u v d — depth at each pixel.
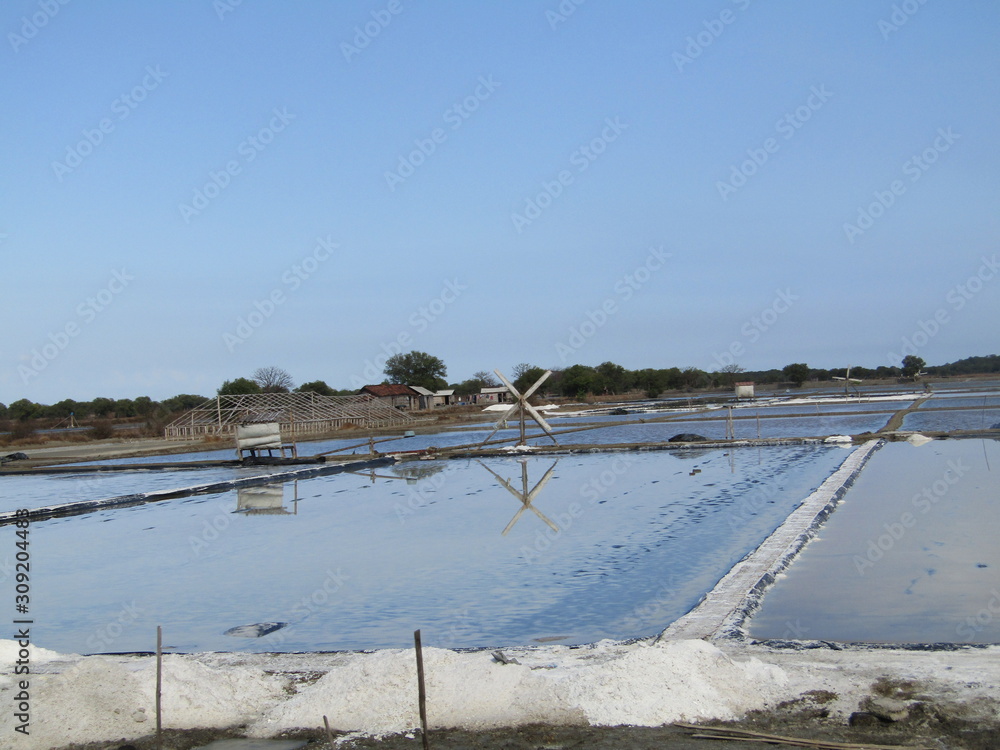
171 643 10.58
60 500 27.17
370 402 67.69
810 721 6.23
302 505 23.39
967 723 5.95
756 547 14.38
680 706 6.51
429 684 7.08
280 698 7.49
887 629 9.19
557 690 6.91
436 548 16.00
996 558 12.34
